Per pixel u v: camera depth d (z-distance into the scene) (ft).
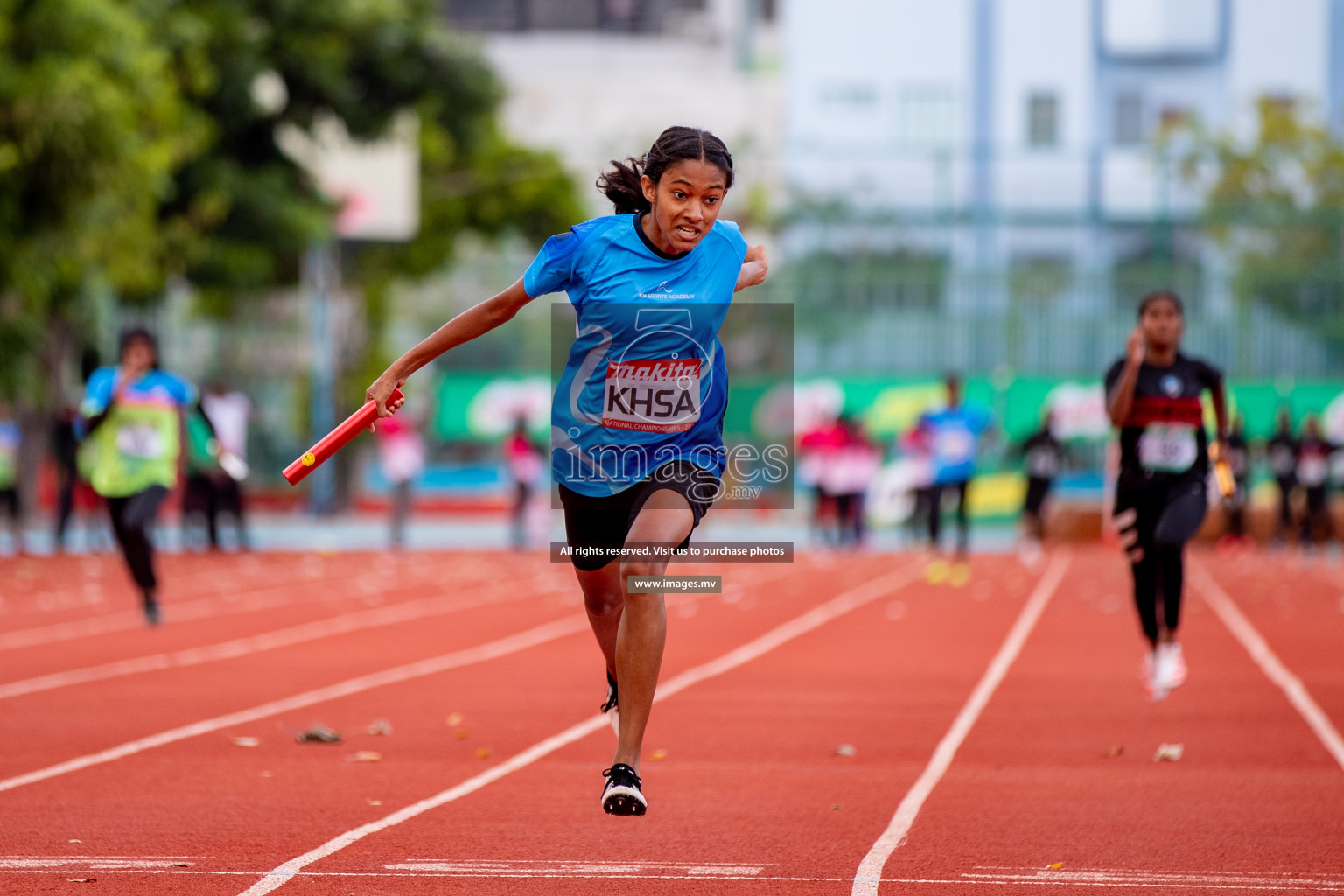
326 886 42.45
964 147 366.63
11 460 210.79
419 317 317.01
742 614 132.46
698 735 69.82
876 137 438.81
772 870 44.65
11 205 199.31
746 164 348.59
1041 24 436.35
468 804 54.29
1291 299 282.97
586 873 44.16
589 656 100.89
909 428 277.64
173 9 280.31
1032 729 71.51
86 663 96.12
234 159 295.89
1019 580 172.96
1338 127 424.05
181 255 274.36
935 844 48.14
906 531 249.55
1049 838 48.83
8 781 58.23
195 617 126.52
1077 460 276.00
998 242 352.69
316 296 287.07
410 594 150.51
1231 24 436.35
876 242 341.82
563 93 518.78
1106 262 352.69
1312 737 68.95
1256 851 46.85
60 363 259.19
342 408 315.78
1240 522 233.14
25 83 195.83
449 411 297.33
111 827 50.26
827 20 440.04
